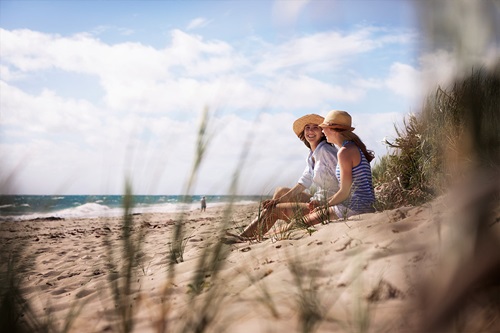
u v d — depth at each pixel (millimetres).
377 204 4184
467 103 586
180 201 1344
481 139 578
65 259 5309
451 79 481
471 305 814
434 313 578
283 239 3592
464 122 601
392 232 2664
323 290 2113
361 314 1615
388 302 1792
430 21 480
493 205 575
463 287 566
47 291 3432
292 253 2951
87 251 5879
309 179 5039
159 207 23453
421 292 609
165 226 8812
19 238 1485
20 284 1519
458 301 565
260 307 2012
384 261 2184
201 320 1734
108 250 1904
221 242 1763
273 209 4422
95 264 4598
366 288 1958
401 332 760
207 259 1795
